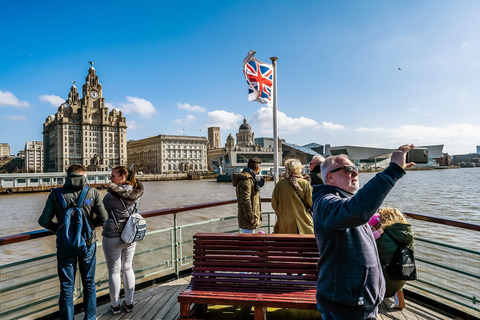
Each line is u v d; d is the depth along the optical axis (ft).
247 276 11.00
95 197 11.77
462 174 506.48
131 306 13.19
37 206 150.71
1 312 12.44
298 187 13.01
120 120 533.96
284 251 10.99
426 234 56.44
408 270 11.76
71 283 11.16
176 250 17.07
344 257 6.73
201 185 313.32
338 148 608.19
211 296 10.05
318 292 7.20
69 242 10.85
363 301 6.63
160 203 150.30
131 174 13.65
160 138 568.41
